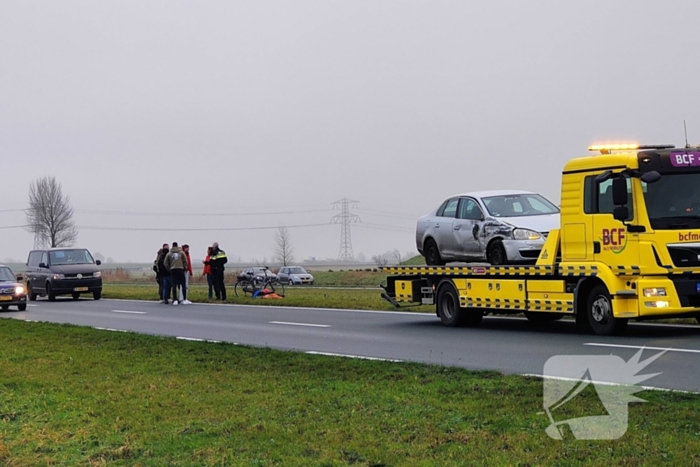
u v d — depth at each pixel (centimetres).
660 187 1384
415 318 2042
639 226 1375
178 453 732
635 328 1568
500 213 1698
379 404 884
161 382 1091
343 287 4991
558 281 1511
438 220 1852
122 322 2177
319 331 1772
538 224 1620
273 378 1093
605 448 670
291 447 728
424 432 754
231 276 6269
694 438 682
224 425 822
